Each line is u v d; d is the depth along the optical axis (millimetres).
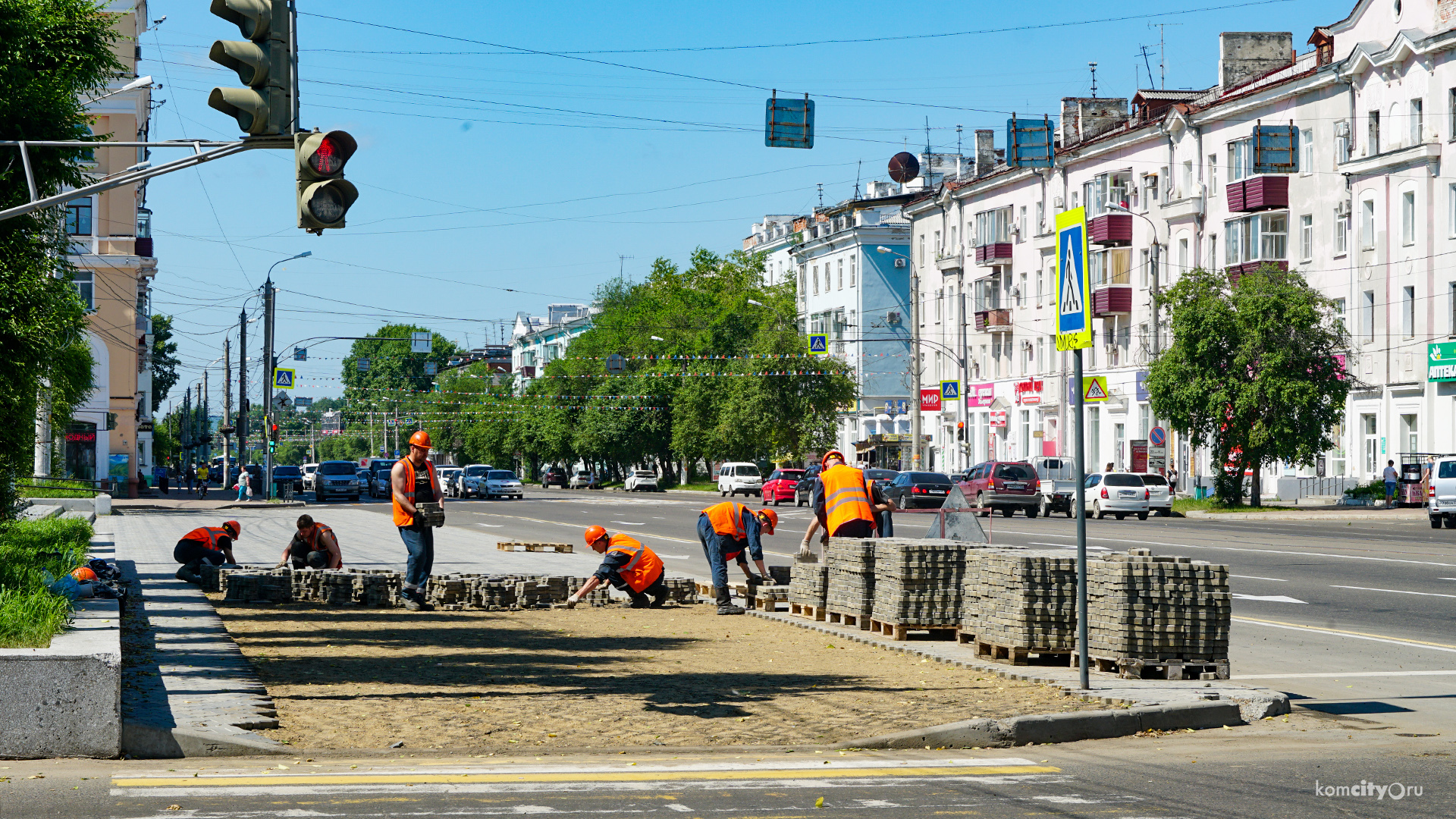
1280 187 52844
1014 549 11680
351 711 8906
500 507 56438
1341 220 50750
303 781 6930
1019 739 8281
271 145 9586
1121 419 62031
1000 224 71938
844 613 13875
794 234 101875
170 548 25891
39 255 14883
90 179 14867
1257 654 12625
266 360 55562
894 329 87875
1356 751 8117
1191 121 57062
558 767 7367
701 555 26000
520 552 26953
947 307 80000
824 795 6781
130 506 49375
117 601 11625
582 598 16922
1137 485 45719
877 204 90125
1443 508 37062
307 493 78750
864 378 87812
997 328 71688
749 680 10422
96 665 7523
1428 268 46438
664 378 88188
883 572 13023
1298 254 52594
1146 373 59656
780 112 25688
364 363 148875
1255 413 46125
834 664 11367
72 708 7492
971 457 76875
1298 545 28531
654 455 93625
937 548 12695
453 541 30531
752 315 90375
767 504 64062
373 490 76812
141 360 76688
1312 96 51781
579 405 101500
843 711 9039
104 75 15680
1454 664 12039
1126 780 7227
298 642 12727
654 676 10609
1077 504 9859
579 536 33938
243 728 7961
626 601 17266
